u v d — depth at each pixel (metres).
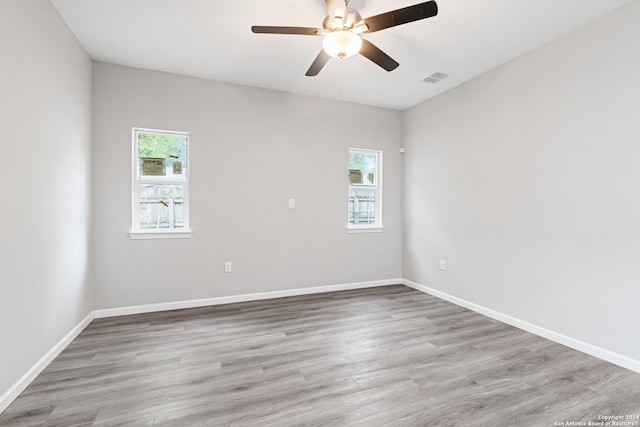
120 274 3.16
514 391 1.88
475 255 3.36
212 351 2.40
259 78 3.45
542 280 2.69
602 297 2.28
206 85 3.46
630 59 2.12
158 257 3.29
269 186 3.77
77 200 2.67
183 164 3.46
